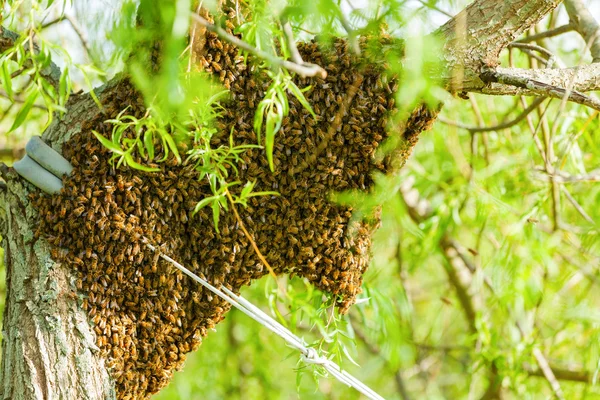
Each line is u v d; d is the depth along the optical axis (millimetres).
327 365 2881
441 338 4496
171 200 2783
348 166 2814
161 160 2701
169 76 2430
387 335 3352
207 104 2641
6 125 3518
